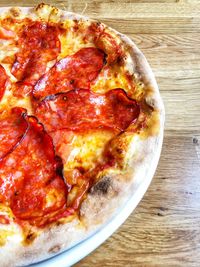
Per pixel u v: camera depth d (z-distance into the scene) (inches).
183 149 11.6
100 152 10.3
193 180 10.9
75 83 11.7
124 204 9.3
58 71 11.9
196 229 9.9
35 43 12.9
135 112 11.0
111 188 9.3
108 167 9.9
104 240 8.9
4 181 9.7
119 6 16.1
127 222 9.9
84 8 16.0
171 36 15.0
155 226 9.9
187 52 14.4
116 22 15.4
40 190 9.6
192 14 15.9
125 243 9.6
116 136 10.5
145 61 12.3
